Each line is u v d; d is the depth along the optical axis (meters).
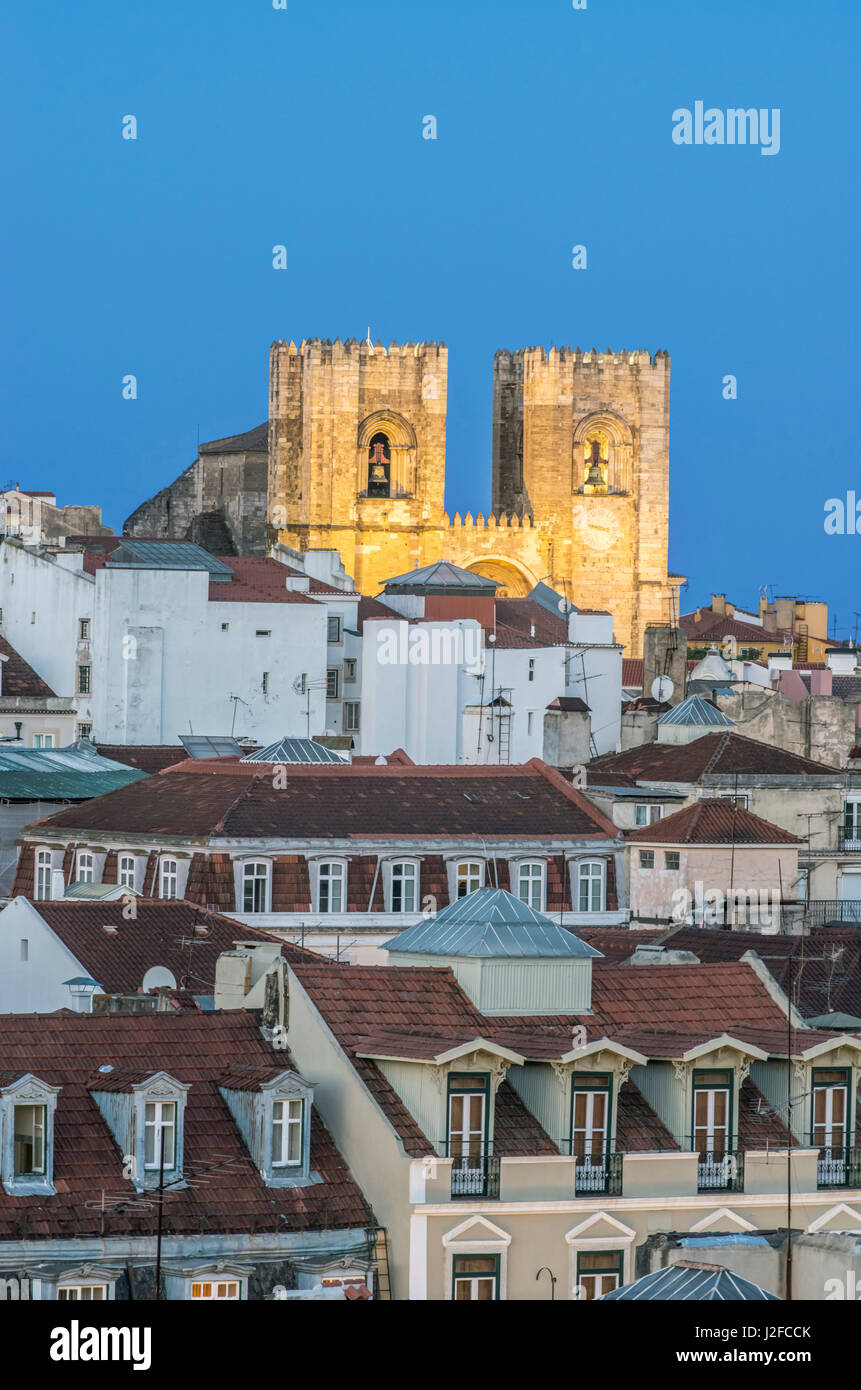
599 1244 194.50
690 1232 193.25
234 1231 185.38
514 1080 198.00
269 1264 185.75
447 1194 190.50
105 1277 180.00
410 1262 188.38
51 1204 183.00
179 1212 185.50
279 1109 190.75
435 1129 191.88
